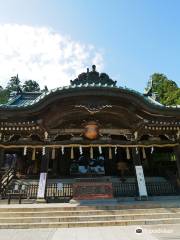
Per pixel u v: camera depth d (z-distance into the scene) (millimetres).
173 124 17203
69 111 16922
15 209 11984
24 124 16344
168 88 41500
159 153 25234
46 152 16984
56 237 8562
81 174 21938
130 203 13258
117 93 15453
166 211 12070
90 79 20141
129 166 22766
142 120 16766
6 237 8625
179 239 8039
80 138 18344
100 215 11484
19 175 21031
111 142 17578
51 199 15320
